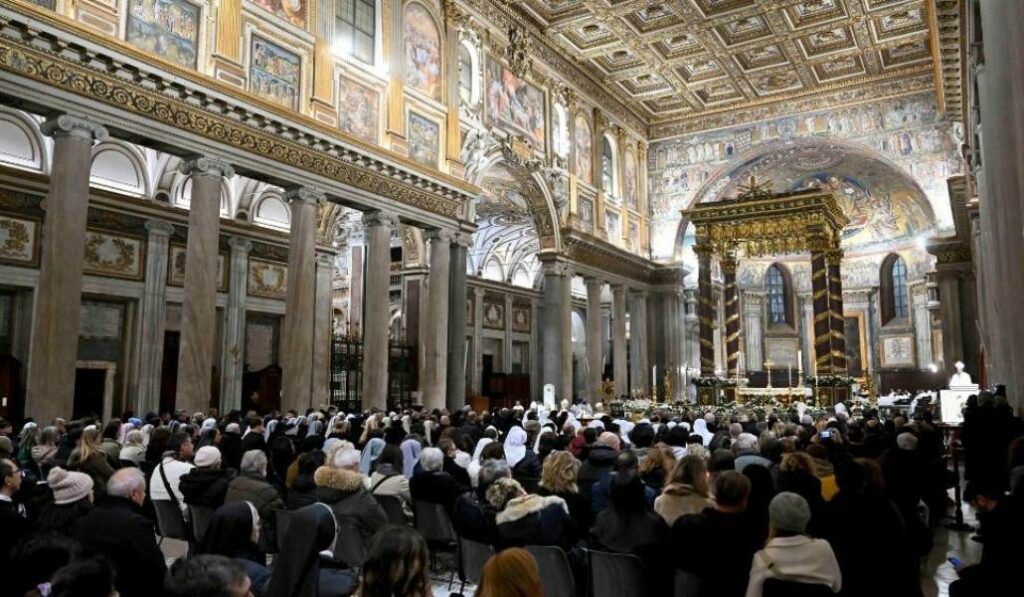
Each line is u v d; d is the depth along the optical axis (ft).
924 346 122.52
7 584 10.11
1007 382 40.88
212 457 22.04
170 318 72.59
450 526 23.68
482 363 120.78
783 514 12.73
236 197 78.95
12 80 39.65
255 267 80.89
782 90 109.81
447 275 73.00
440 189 71.61
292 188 57.11
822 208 83.15
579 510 20.36
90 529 14.35
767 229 87.61
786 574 12.20
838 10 85.56
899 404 96.22
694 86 107.96
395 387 91.25
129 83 45.32
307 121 56.49
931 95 101.40
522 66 88.22
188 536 22.91
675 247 117.91
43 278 41.50
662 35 91.15
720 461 21.80
